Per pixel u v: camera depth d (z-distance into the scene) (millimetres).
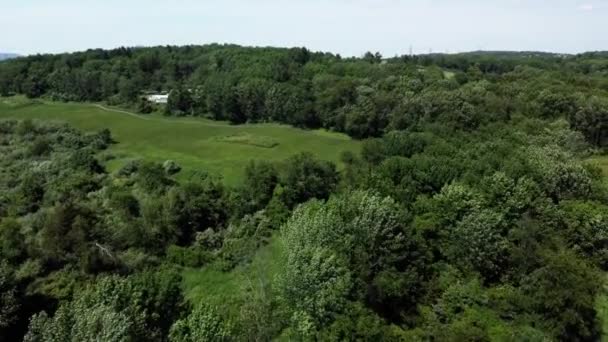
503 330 32875
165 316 28953
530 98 86875
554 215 44688
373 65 129125
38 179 63375
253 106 112062
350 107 98062
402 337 31391
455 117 80250
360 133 95000
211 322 25938
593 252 43812
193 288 43188
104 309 24828
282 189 58812
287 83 115875
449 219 42469
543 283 35438
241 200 57500
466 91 89750
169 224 52312
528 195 45500
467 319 33688
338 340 28750
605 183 55312
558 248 40625
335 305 30812
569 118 81500
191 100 120062
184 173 72375
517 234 41156
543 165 52281
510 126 75500
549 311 34562
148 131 102188
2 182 64125
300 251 33156
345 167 69625
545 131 71562
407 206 46125
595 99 81312
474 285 36531
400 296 35469
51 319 26250
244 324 29672
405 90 99062
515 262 39344
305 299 30797
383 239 37344
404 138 67562
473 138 70062
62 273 36438
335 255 33656
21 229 47125
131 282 28688
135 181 66125
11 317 29734
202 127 107250
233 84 120938
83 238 41625
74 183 61906
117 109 124750
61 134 88375
